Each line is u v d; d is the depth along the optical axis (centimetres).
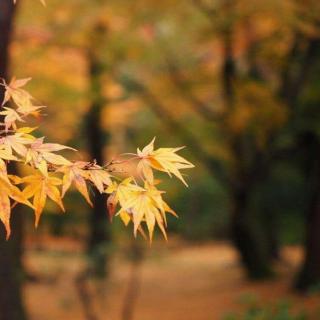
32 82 1434
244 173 1614
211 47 1438
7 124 271
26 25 1350
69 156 1852
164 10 1321
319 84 1408
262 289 1541
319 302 1267
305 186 2559
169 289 1692
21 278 832
